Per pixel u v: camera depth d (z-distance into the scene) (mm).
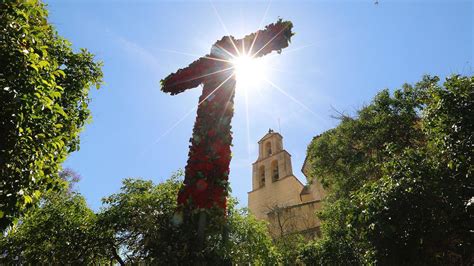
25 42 5008
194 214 4750
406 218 7309
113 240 11289
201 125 5438
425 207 7285
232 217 11227
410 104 13211
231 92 5801
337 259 13492
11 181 4961
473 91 7445
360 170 13938
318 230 20844
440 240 7391
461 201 7031
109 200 11703
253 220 12219
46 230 10719
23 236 10688
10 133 4660
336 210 13547
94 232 11031
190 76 6125
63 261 10750
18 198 5152
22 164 5039
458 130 7195
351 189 13844
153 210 10586
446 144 7488
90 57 8469
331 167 15086
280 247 18766
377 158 13289
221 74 5961
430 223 7273
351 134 14461
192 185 4961
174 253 4496
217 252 4672
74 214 11359
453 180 7328
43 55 5371
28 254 10812
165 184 12180
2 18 4789
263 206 27641
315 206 23062
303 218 22844
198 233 4652
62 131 6668
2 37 4727
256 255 11695
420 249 7289
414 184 7535
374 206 7633
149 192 12047
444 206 7223
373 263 7820
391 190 7633
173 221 4816
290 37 6086
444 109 7586
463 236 7371
